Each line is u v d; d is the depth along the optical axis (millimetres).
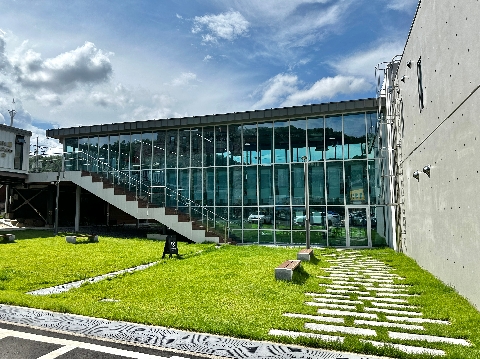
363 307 7180
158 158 22156
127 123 22531
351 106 18094
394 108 16219
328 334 5492
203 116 20641
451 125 8477
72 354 4852
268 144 19797
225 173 20484
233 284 8992
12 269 10641
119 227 27969
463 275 7855
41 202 28250
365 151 18281
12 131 23438
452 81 8336
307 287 8875
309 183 18906
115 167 23266
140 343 5227
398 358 4648
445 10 8742
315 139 19016
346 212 18312
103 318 6246
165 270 10984
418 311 6980
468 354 4648
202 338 5363
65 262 12117
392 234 17125
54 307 6758
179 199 21188
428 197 10836
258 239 19422
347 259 14023
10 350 4961
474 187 7145
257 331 5473
